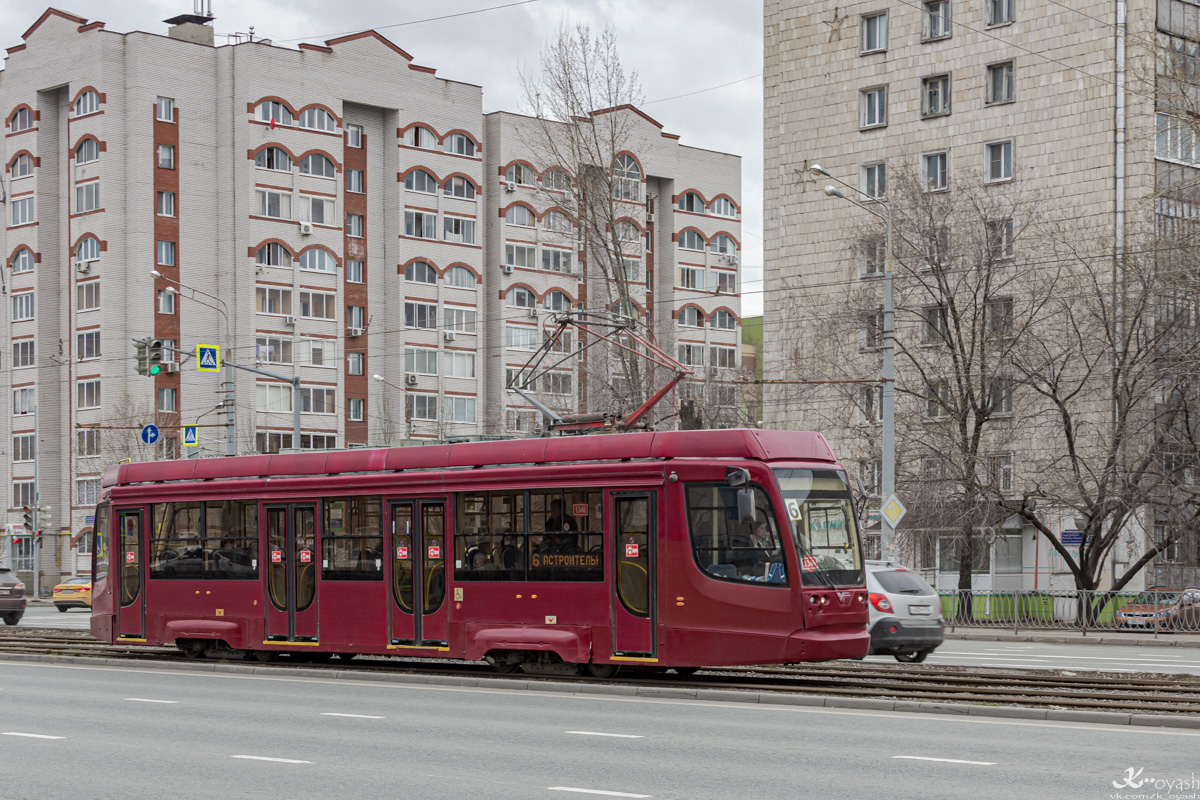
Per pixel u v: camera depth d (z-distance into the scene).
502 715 15.24
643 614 18.69
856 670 21.12
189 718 15.18
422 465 21.22
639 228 46.12
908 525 38.00
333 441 75.38
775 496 18.06
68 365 73.62
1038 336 37.12
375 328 77.88
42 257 74.75
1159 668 22.58
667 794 10.00
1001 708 15.00
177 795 10.25
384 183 78.75
